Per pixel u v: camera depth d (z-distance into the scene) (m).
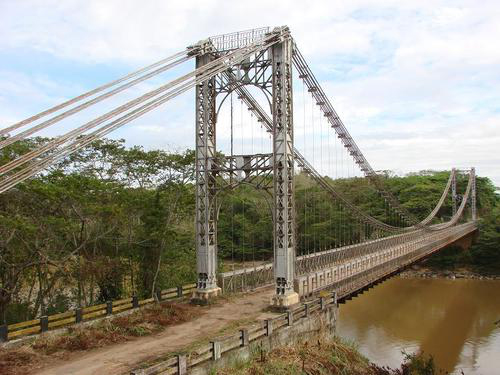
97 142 24.16
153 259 25.61
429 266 65.94
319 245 50.97
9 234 18.81
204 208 21.22
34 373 12.67
